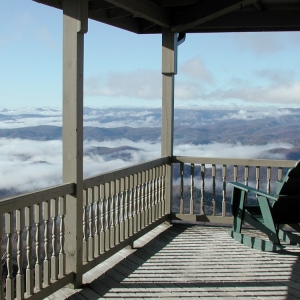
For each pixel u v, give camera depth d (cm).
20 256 326
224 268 443
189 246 520
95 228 433
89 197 419
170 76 605
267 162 586
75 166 380
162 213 609
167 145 615
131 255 485
